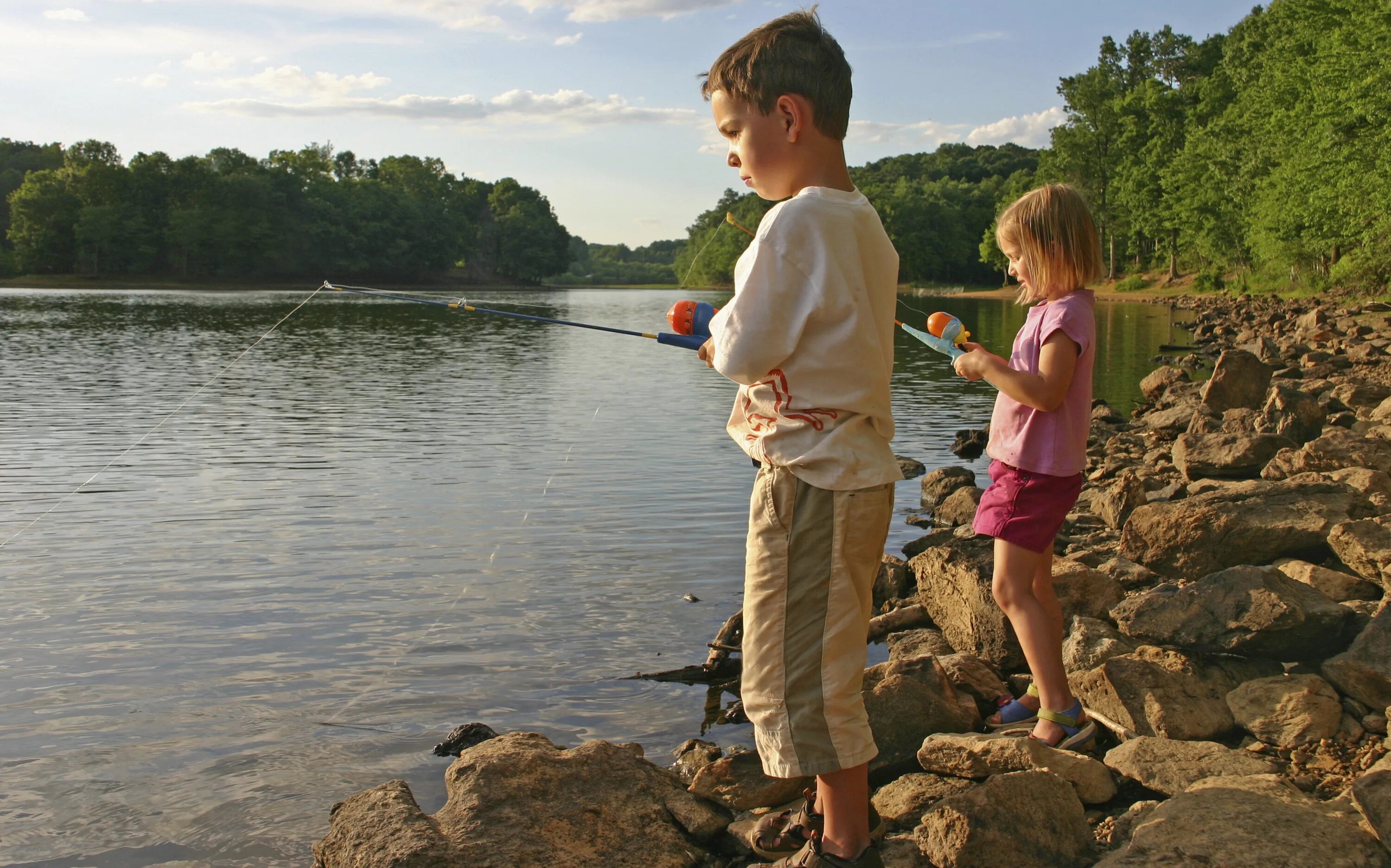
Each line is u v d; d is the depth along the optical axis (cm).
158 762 331
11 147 11256
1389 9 2559
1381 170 2656
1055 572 394
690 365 1998
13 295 5900
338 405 1307
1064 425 287
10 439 1002
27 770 325
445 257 10900
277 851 279
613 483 789
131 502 717
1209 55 6625
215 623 464
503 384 1595
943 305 5091
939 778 288
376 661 420
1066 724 298
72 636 448
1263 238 3966
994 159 13375
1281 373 1370
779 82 206
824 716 206
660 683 399
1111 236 6494
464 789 275
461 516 677
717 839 274
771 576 210
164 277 8588
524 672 408
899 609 462
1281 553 436
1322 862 211
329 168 11638
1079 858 238
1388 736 279
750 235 258
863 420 208
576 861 254
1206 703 304
